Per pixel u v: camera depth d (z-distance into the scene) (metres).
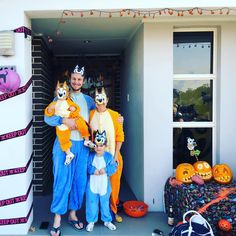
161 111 4.35
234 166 4.37
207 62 4.52
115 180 3.97
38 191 5.16
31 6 3.54
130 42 5.59
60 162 3.63
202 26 4.37
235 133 4.36
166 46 4.31
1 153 3.59
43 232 3.70
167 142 4.38
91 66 7.39
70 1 3.54
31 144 3.89
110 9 3.58
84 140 3.72
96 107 3.86
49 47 6.18
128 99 5.89
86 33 5.22
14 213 3.63
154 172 4.38
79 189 3.75
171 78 4.34
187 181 3.91
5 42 3.44
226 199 3.60
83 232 3.71
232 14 4.00
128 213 4.19
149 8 3.59
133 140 5.29
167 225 3.93
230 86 4.34
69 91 3.87
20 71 3.55
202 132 4.54
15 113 3.58
